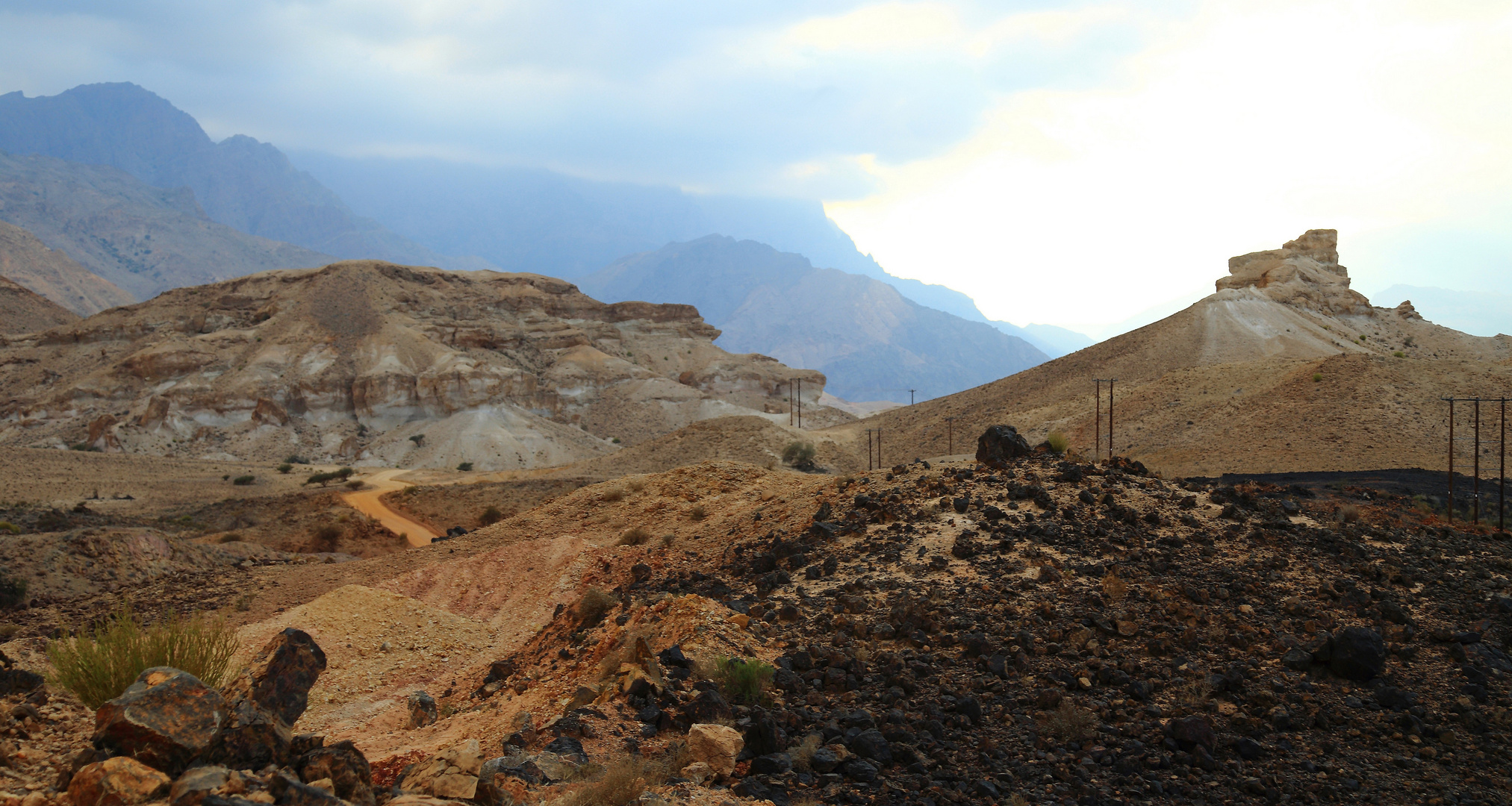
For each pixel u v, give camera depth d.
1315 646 13.80
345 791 7.05
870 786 9.20
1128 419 105.12
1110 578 16.53
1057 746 10.63
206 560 51.56
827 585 18.41
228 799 5.96
